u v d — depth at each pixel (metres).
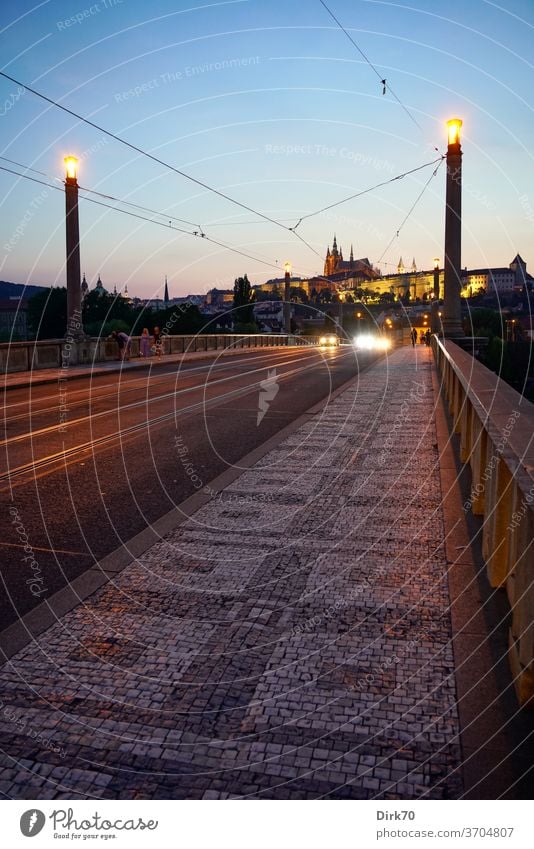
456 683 3.16
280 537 5.30
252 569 4.63
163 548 5.07
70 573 4.59
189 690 3.15
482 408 4.24
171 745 2.75
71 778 2.58
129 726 2.88
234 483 7.06
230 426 11.00
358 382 18.56
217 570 4.62
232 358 32.09
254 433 10.30
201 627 3.78
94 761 2.67
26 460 8.30
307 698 3.07
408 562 4.71
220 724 2.89
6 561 4.82
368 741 2.76
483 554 4.70
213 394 15.98
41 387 18.12
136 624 3.82
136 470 7.72
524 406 4.33
